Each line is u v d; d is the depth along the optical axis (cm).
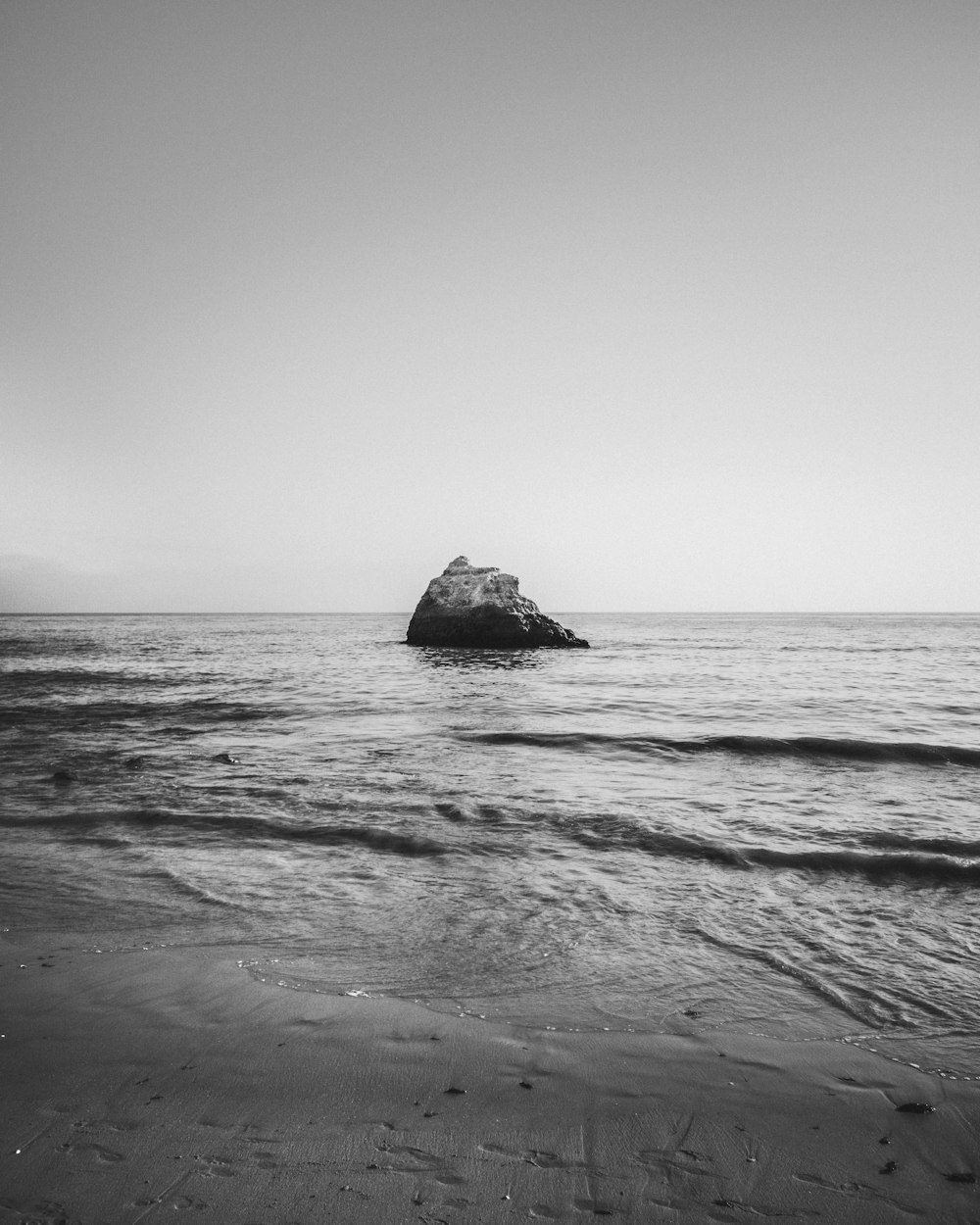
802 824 881
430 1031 439
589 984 500
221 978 507
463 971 519
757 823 886
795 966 525
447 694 2439
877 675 3127
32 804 1007
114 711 1986
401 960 536
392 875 719
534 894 668
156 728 1705
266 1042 425
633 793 1047
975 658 4300
